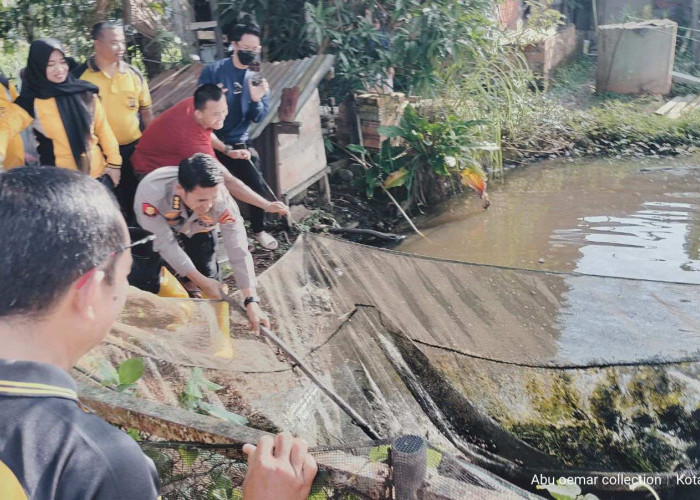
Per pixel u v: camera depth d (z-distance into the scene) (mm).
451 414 3025
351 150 7199
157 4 6809
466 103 7766
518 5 11727
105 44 4660
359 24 7512
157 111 5891
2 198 1053
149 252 3338
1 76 4262
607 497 2906
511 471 2963
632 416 2939
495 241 6246
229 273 4887
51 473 976
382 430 2879
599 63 11086
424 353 3098
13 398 997
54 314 1056
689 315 2793
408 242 6344
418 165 7090
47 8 6625
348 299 3188
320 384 2787
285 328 3158
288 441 1374
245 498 1338
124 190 4934
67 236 1046
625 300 2830
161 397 2582
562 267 5633
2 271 1021
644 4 13039
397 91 8242
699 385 2838
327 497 1452
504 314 2975
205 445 1645
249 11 7414
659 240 6113
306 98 6039
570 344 2939
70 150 4137
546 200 7281
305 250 3283
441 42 7418
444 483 1420
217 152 5082
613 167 8398
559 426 2992
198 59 7133
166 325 2756
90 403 1748
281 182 5984
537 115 9453
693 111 9859
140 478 1034
